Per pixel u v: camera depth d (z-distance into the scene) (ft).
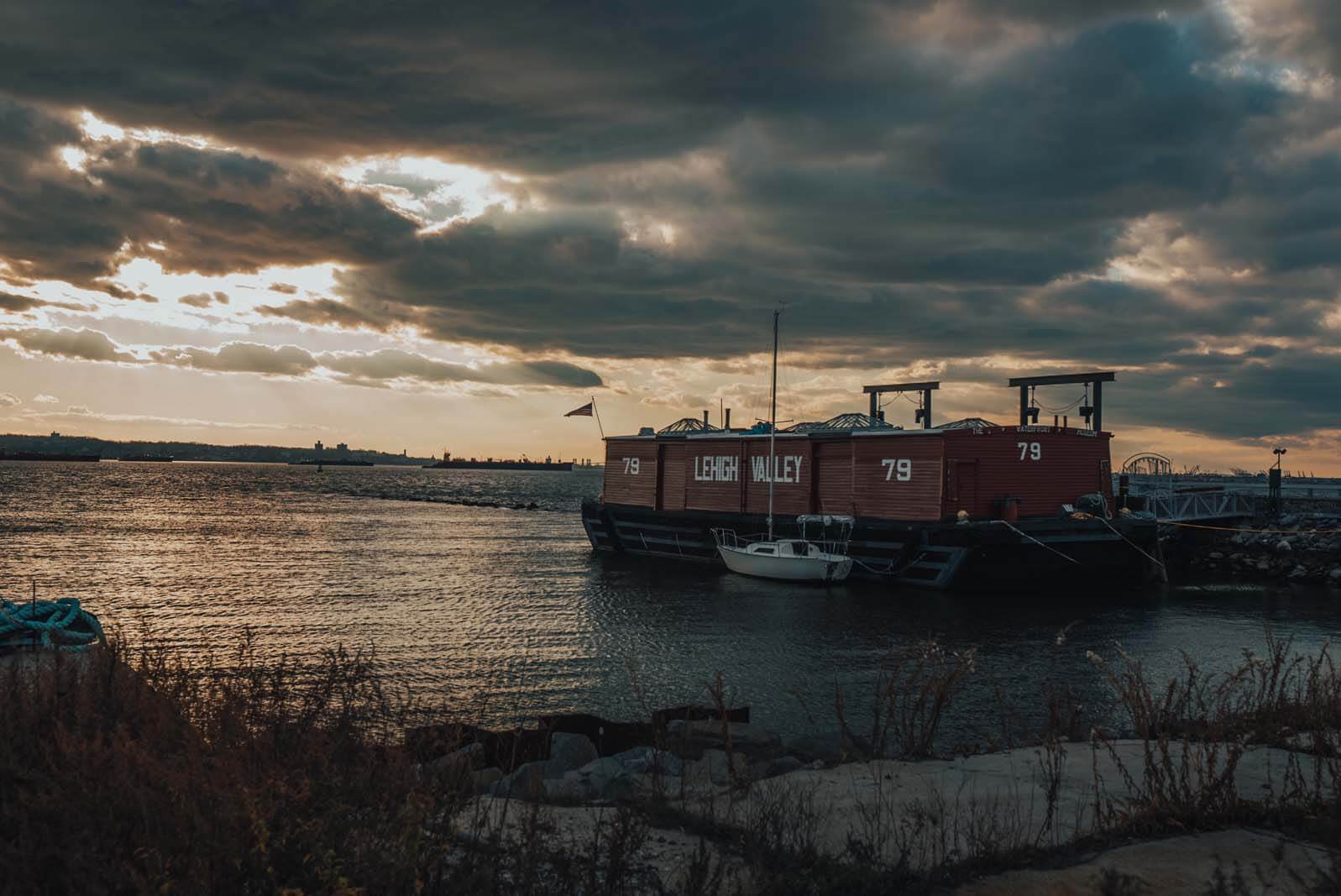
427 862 15.92
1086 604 125.80
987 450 143.43
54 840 15.46
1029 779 27.45
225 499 458.09
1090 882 18.11
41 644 36.94
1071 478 149.69
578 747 36.09
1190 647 94.89
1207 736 30.89
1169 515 174.09
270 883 14.56
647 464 197.36
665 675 81.46
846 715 65.62
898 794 25.89
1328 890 17.16
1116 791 25.49
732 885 18.22
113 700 22.66
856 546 146.10
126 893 14.64
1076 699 69.21
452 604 126.41
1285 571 149.28
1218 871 17.92
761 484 169.27
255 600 128.98
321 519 321.32
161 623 108.37
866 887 17.90
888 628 107.76
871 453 150.71
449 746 25.26
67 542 214.28
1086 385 160.45
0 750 18.54
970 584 135.44
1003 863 19.24
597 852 18.92
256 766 18.17
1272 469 193.88
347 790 18.07
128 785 16.34
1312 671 33.42
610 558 188.96
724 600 130.93
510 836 19.54
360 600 130.00
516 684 77.77
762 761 33.01
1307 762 27.37
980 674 80.38
